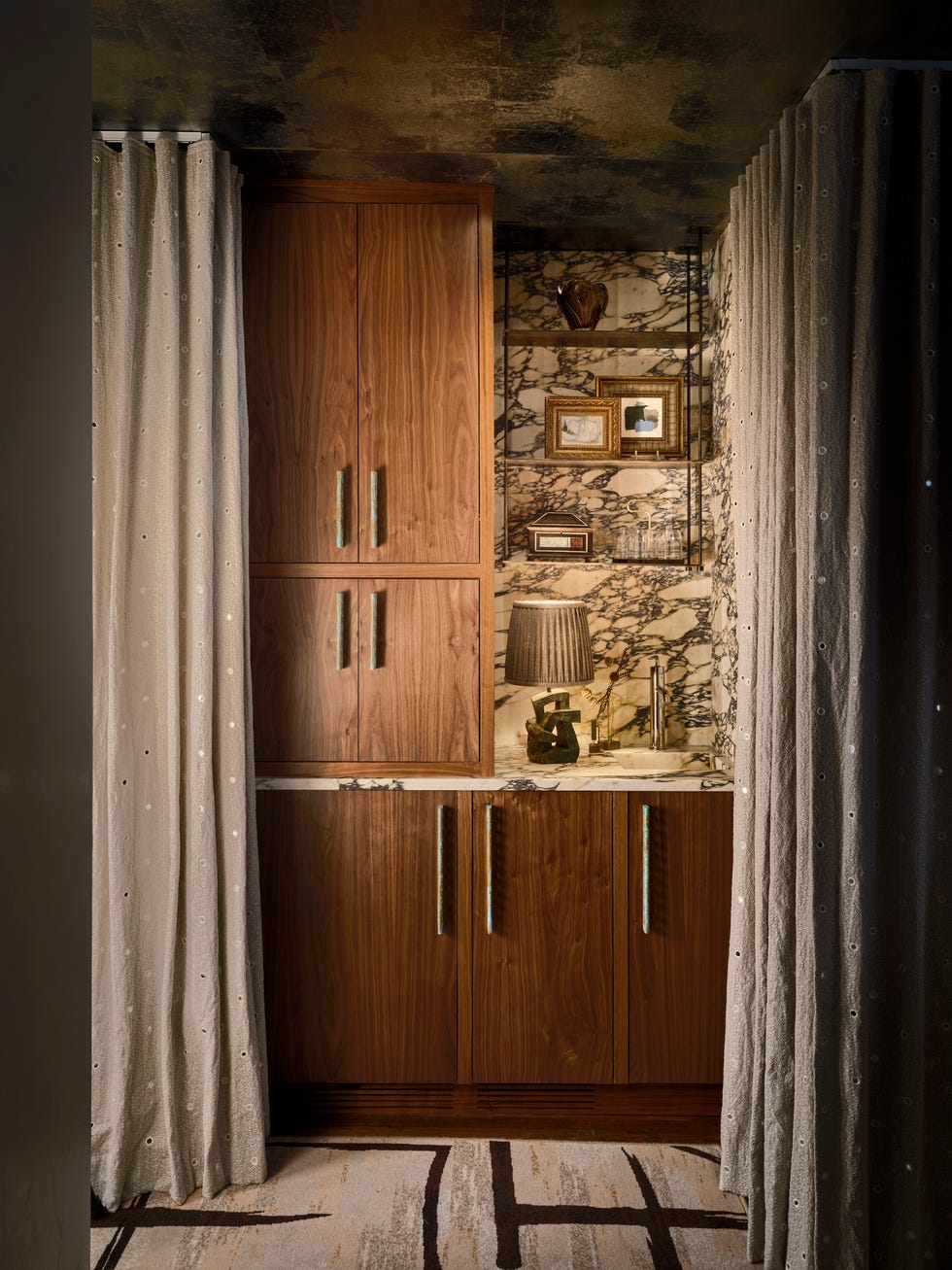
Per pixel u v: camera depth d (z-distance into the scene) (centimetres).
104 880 238
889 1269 196
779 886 208
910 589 197
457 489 274
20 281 48
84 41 59
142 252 247
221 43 204
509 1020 271
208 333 246
